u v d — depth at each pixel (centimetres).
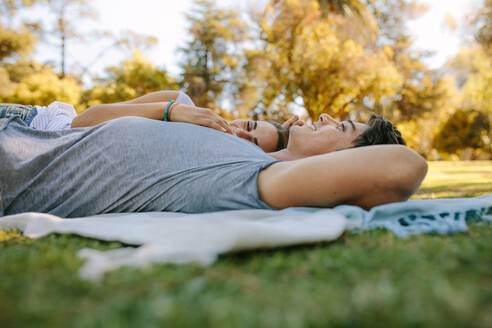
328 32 1777
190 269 82
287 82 1845
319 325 55
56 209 164
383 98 1942
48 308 61
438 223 127
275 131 215
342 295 66
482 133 2286
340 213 133
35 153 167
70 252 96
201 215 139
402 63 2270
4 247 111
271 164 160
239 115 2223
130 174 159
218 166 157
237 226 96
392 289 66
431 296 63
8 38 1573
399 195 143
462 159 2686
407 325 55
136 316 59
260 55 1980
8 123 177
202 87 2284
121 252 101
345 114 2156
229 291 69
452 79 2227
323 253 95
